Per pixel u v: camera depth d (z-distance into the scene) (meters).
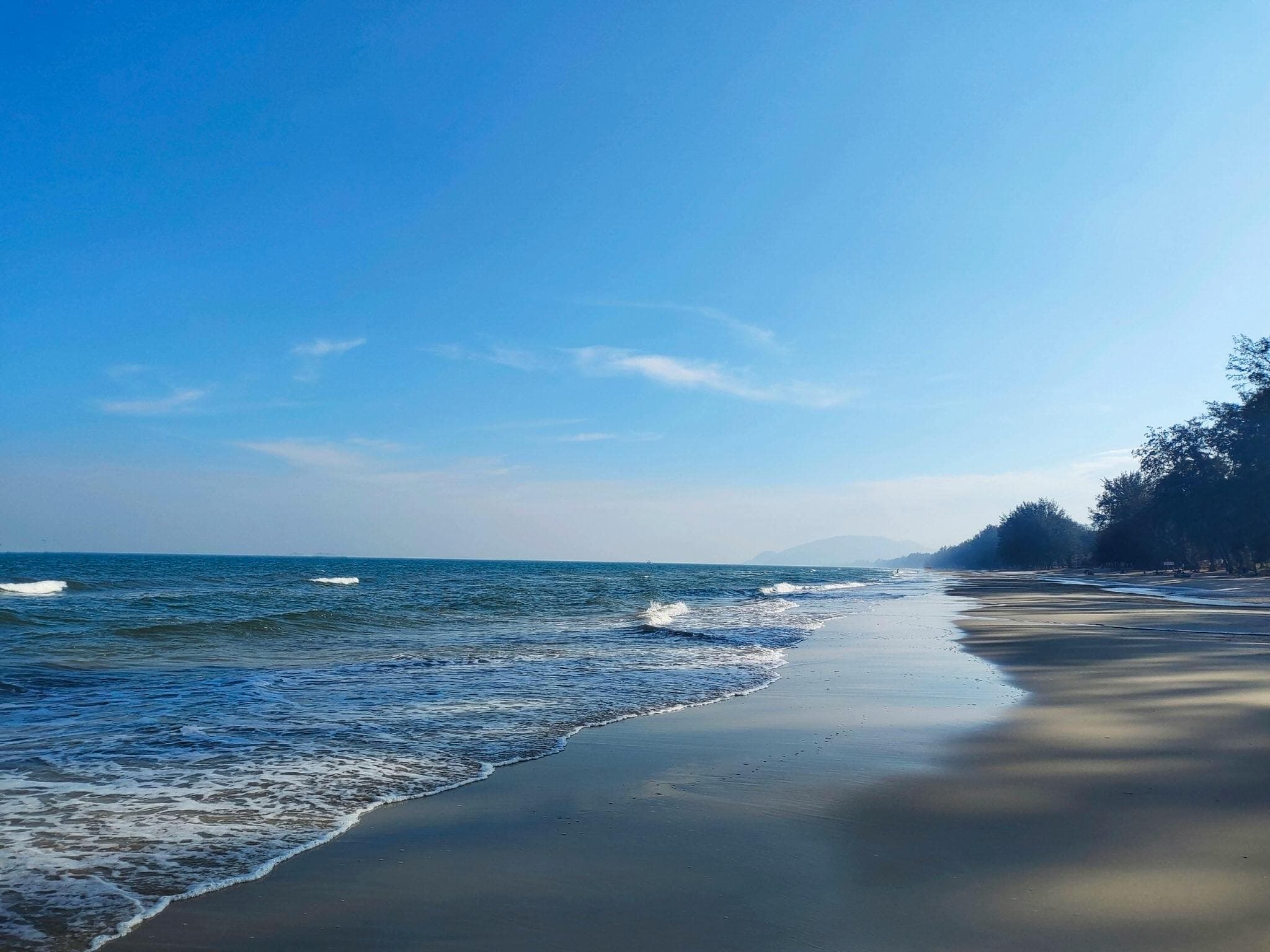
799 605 42.31
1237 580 70.12
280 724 10.19
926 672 14.91
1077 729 9.32
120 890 4.95
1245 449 67.31
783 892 4.77
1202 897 4.54
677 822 6.20
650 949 4.09
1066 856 5.24
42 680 13.80
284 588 53.91
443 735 9.54
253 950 4.17
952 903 4.54
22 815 6.44
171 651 18.66
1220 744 8.47
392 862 5.41
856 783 7.18
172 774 7.73
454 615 31.06
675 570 174.50
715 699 12.21
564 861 5.38
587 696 12.43
